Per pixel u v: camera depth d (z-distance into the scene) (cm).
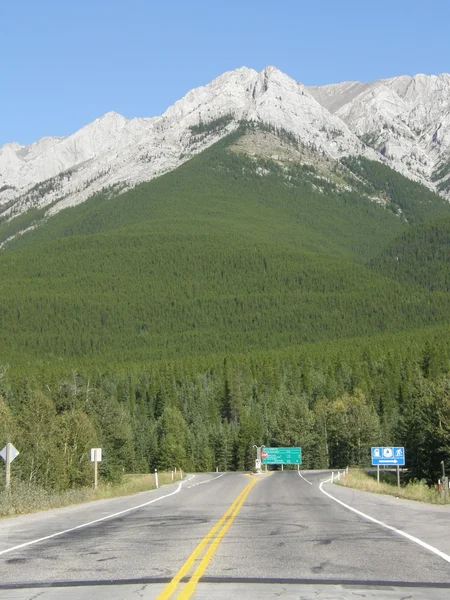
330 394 14150
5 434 4462
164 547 1529
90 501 3500
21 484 3409
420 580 1121
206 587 1068
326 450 12231
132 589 1066
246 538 1673
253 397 15425
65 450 4984
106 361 19812
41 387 10944
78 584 1118
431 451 6116
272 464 11506
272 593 1021
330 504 2947
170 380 15325
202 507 2814
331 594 1015
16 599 1012
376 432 11731
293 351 18550
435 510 2545
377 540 1620
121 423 6819
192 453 12212
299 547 1505
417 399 7294
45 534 1869
